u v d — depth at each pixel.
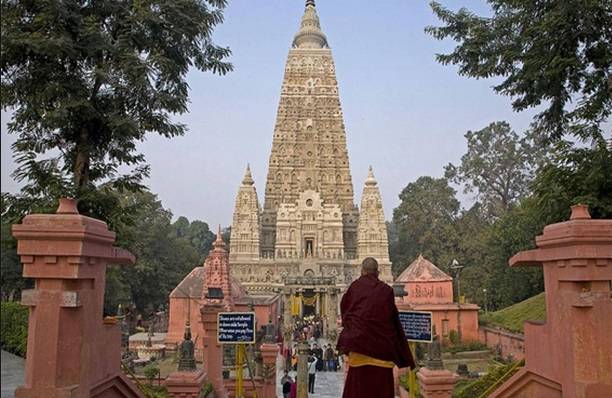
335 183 104.88
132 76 13.84
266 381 25.77
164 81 15.08
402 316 15.25
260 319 58.88
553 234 8.66
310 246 101.19
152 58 13.91
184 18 14.77
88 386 8.45
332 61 108.81
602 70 14.16
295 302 85.19
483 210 92.50
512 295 58.84
